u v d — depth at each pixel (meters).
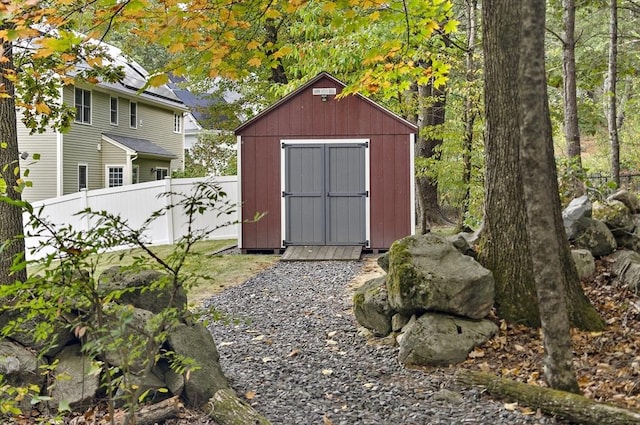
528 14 4.06
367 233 12.38
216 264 11.14
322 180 12.46
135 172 24.70
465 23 16.33
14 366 4.23
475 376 4.70
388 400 4.53
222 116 28.73
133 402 3.16
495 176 6.09
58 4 4.84
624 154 21.03
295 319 7.07
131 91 24.48
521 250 5.91
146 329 3.41
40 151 21.09
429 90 15.31
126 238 3.13
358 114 12.34
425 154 16.20
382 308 6.18
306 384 4.93
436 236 6.16
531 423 4.05
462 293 5.57
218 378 4.56
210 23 5.62
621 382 4.59
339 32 12.11
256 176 12.62
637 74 16.84
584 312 5.71
